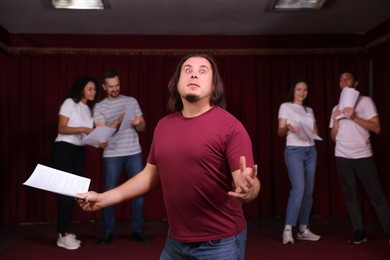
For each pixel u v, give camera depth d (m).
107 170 3.78
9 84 5.07
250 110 5.30
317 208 5.24
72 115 3.65
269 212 5.23
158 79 5.28
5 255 3.38
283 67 5.34
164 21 4.75
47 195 5.09
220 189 1.43
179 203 1.45
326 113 5.30
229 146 1.39
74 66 5.20
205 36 5.29
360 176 3.61
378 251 3.35
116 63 5.25
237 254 1.46
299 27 5.05
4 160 4.90
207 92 1.49
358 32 5.28
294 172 3.71
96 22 4.75
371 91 5.29
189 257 1.47
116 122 3.76
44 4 4.16
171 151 1.45
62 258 3.28
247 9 4.38
